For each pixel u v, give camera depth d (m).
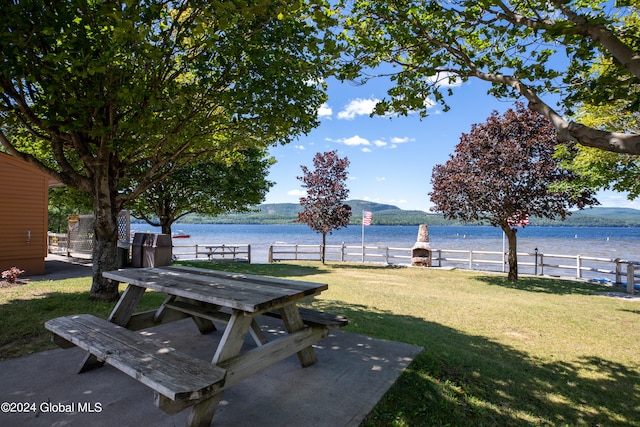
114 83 5.14
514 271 12.38
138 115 5.42
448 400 3.07
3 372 3.18
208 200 15.18
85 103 4.87
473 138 12.19
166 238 10.17
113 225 6.10
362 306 7.32
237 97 5.40
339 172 18.58
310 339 3.28
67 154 9.84
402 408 2.81
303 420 2.50
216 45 5.14
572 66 4.46
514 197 11.66
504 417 2.98
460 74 4.69
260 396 2.84
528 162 11.39
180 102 5.39
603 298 9.19
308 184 18.69
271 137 7.50
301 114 6.09
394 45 5.30
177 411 2.02
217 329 4.61
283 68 5.59
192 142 6.59
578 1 4.09
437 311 7.20
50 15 4.04
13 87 5.09
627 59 2.83
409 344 4.29
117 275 3.73
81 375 3.14
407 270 15.29
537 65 4.65
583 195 10.93
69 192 12.95
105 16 4.09
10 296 6.17
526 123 11.42
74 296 6.18
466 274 14.03
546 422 2.98
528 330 6.01
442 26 4.92
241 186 14.64
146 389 2.89
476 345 4.99
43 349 3.75
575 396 3.55
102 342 2.65
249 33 4.93
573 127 3.19
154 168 6.70
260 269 13.76
